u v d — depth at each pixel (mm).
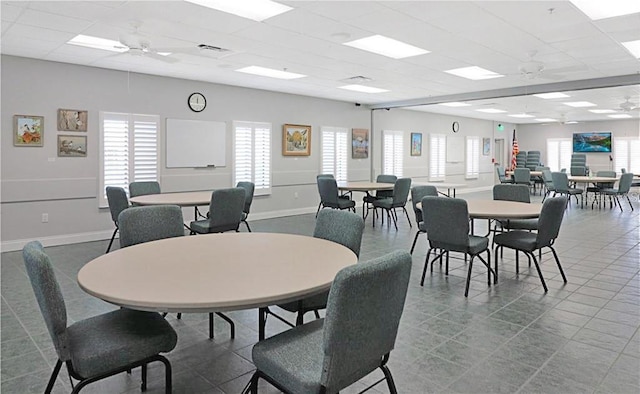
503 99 9516
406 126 11391
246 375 2342
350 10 3783
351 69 6289
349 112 9836
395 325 1566
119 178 6371
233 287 1562
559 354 2570
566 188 9883
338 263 1922
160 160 6805
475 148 13992
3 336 2846
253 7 3787
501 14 3879
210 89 7363
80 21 4074
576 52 5227
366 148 10281
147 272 1778
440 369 2395
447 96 8789
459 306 3408
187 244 2375
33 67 5570
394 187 6902
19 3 3617
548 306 3396
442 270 4480
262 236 2625
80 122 5980
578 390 2172
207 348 2672
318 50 5180
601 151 14562
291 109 8633
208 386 2229
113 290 1532
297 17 3973
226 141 7633
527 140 16219
